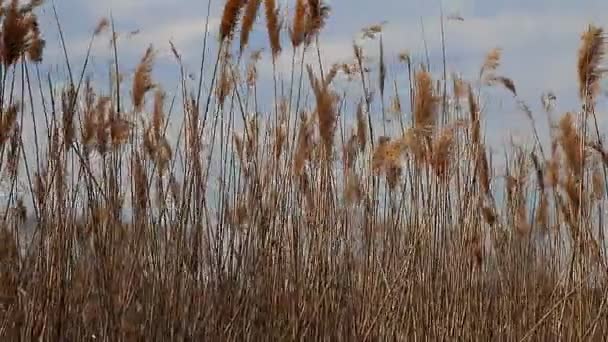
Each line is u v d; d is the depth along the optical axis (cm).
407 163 555
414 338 545
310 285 543
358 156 564
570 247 544
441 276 551
